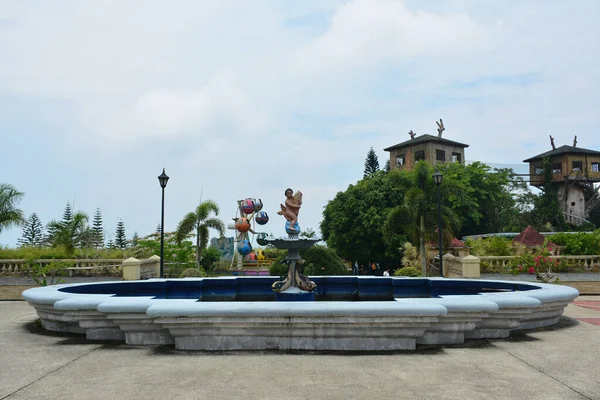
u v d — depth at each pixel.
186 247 35.25
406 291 13.09
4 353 7.10
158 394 5.11
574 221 58.19
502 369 6.10
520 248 29.81
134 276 23.67
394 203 40.47
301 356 6.79
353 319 7.04
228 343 7.18
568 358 6.69
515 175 63.06
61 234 31.86
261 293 13.49
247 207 43.09
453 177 50.06
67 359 6.69
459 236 53.62
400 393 5.13
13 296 18.73
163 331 7.61
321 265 23.16
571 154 60.91
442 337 7.61
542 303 8.78
